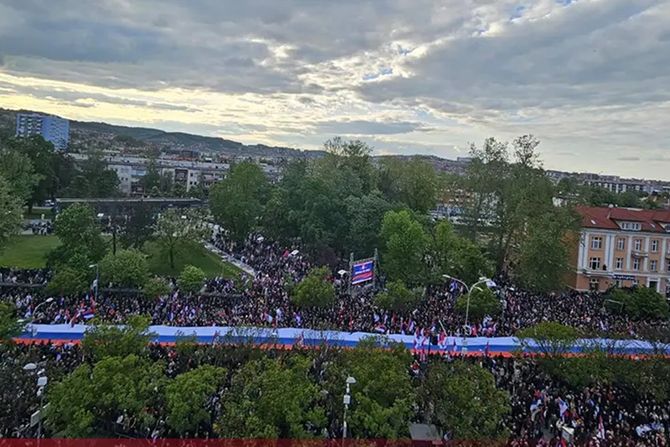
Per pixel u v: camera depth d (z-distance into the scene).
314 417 27.41
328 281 58.72
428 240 68.75
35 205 120.25
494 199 84.56
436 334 45.41
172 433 28.52
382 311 53.50
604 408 36.44
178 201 136.25
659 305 61.69
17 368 30.53
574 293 74.12
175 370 34.72
